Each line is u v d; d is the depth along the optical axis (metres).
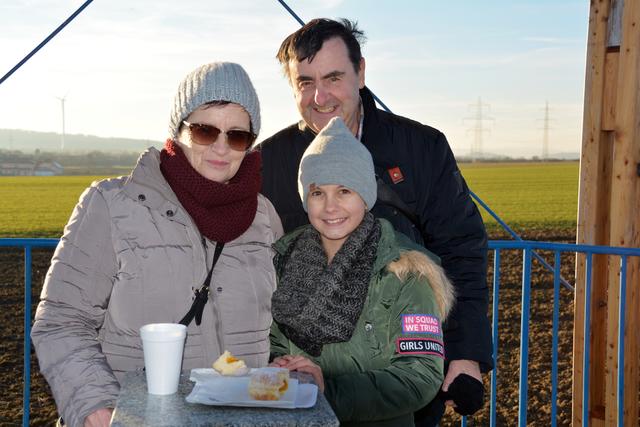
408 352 1.85
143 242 1.83
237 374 1.60
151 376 1.50
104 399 1.66
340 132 2.08
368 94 2.66
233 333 1.91
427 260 1.97
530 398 6.08
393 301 1.94
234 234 1.93
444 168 2.59
